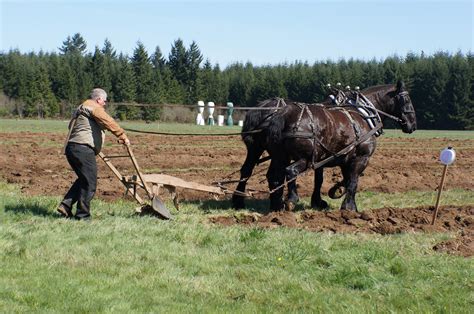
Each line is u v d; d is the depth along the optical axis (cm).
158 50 9481
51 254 940
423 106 8088
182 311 757
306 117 1324
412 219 1339
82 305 754
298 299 816
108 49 10275
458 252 1036
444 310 784
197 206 1452
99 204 1385
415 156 3044
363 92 1544
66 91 7156
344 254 992
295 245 1024
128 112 5981
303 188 1839
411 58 8919
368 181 2056
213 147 3198
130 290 817
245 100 8612
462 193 1883
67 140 1168
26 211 1228
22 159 2305
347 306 795
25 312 728
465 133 6228
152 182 1242
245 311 767
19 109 7138
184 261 943
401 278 902
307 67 8706
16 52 8550
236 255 982
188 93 8531
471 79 7881
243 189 1441
